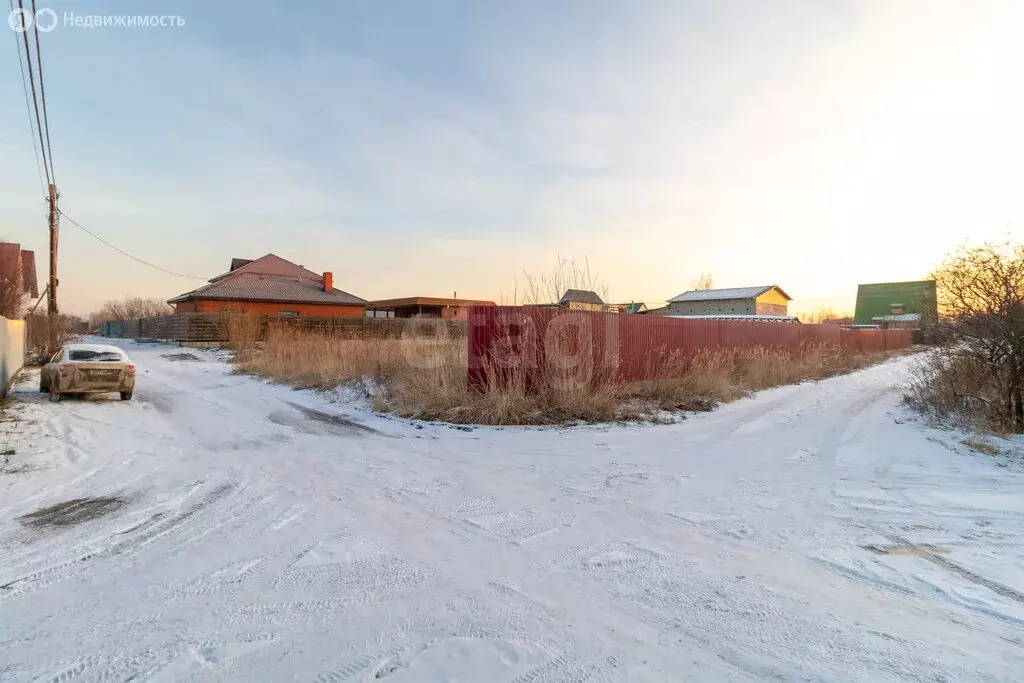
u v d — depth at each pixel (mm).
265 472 6977
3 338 13219
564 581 3787
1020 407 9297
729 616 3301
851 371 24031
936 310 11430
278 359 19562
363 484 6383
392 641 3016
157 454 8039
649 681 2650
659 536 4664
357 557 4215
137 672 2719
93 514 5293
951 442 8680
